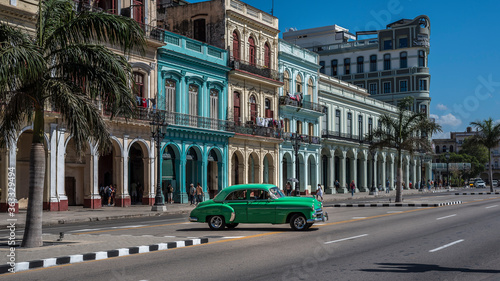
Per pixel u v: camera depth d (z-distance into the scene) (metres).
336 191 64.81
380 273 10.12
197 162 42.69
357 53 91.44
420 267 10.77
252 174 49.41
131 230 19.17
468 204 35.16
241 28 47.69
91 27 14.45
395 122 41.62
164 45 38.59
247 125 47.34
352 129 68.19
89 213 28.91
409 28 88.38
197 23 46.94
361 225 20.20
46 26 14.60
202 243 14.95
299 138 47.25
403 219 23.02
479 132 67.12
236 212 18.58
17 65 12.74
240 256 12.37
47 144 30.73
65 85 13.67
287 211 18.20
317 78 60.22
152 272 10.35
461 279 9.55
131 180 39.62
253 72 48.38
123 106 14.55
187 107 41.38
